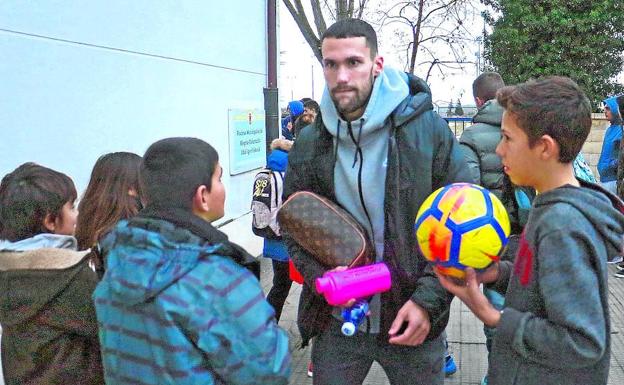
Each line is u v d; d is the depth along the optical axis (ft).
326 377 7.45
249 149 23.99
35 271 6.20
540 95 5.11
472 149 10.59
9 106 11.04
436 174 6.98
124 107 15.07
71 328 6.30
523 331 4.95
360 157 7.06
